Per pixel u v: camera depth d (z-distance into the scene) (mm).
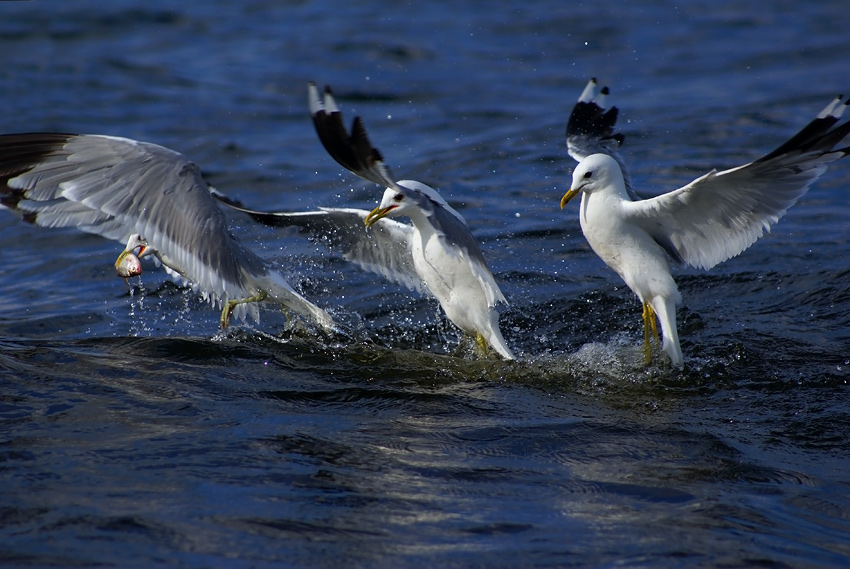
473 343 12375
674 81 26859
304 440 8789
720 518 7473
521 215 17094
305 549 6734
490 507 7566
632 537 7098
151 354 11164
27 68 27969
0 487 7547
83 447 8391
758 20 33562
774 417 9906
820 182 18391
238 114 24750
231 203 12430
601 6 36188
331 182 19531
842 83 25266
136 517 7086
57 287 14336
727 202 10883
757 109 23359
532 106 24969
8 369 10414
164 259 12758
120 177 10211
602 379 11016
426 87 27047
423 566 6559
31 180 10164
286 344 11875
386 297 13906
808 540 7211
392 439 8938
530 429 9320
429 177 19531
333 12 35875
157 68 28766
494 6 36469
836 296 13172
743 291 13672
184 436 8727
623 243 11469
